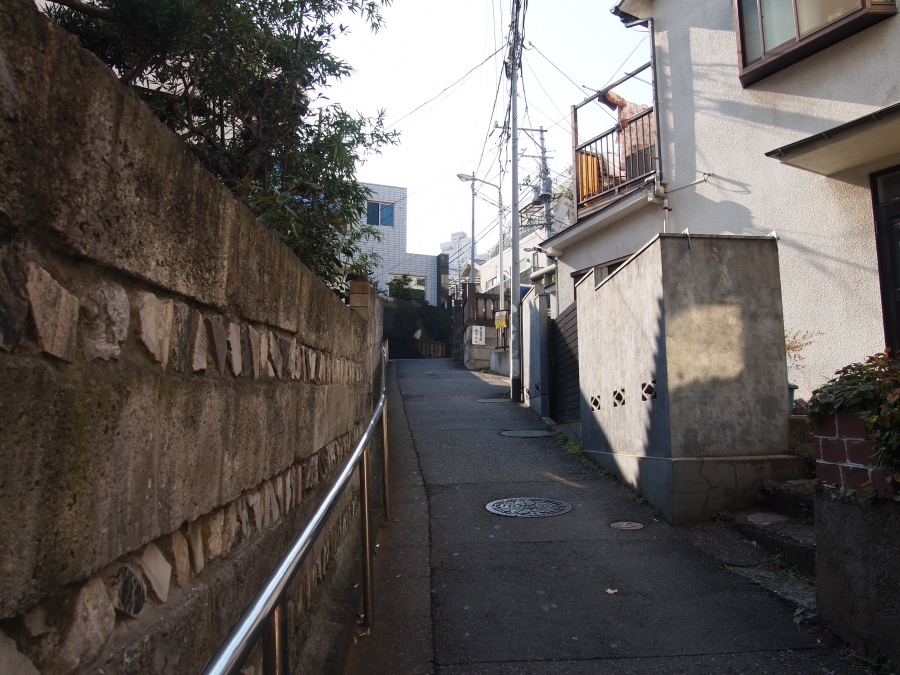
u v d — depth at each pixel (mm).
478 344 18062
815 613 3193
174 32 2988
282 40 3955
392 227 27938
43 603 949
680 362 4980
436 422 9352
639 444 5613
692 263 5086
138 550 1264
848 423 2889
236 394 1850
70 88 1031
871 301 5793
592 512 5207
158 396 1326
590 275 7227
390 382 13992
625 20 9180
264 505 2189
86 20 3250
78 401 1027
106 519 1107
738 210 7207
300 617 2492
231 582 1771
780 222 6707
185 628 1429
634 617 3346
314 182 4219
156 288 1367
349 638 2939
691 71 7996
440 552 4402
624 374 5996
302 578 2557
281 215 3352
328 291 3510
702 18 7887
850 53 6035
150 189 1312
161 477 1338
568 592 3686
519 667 2875
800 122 6539
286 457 2473
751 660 2873
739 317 5090
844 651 2891
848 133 5207
